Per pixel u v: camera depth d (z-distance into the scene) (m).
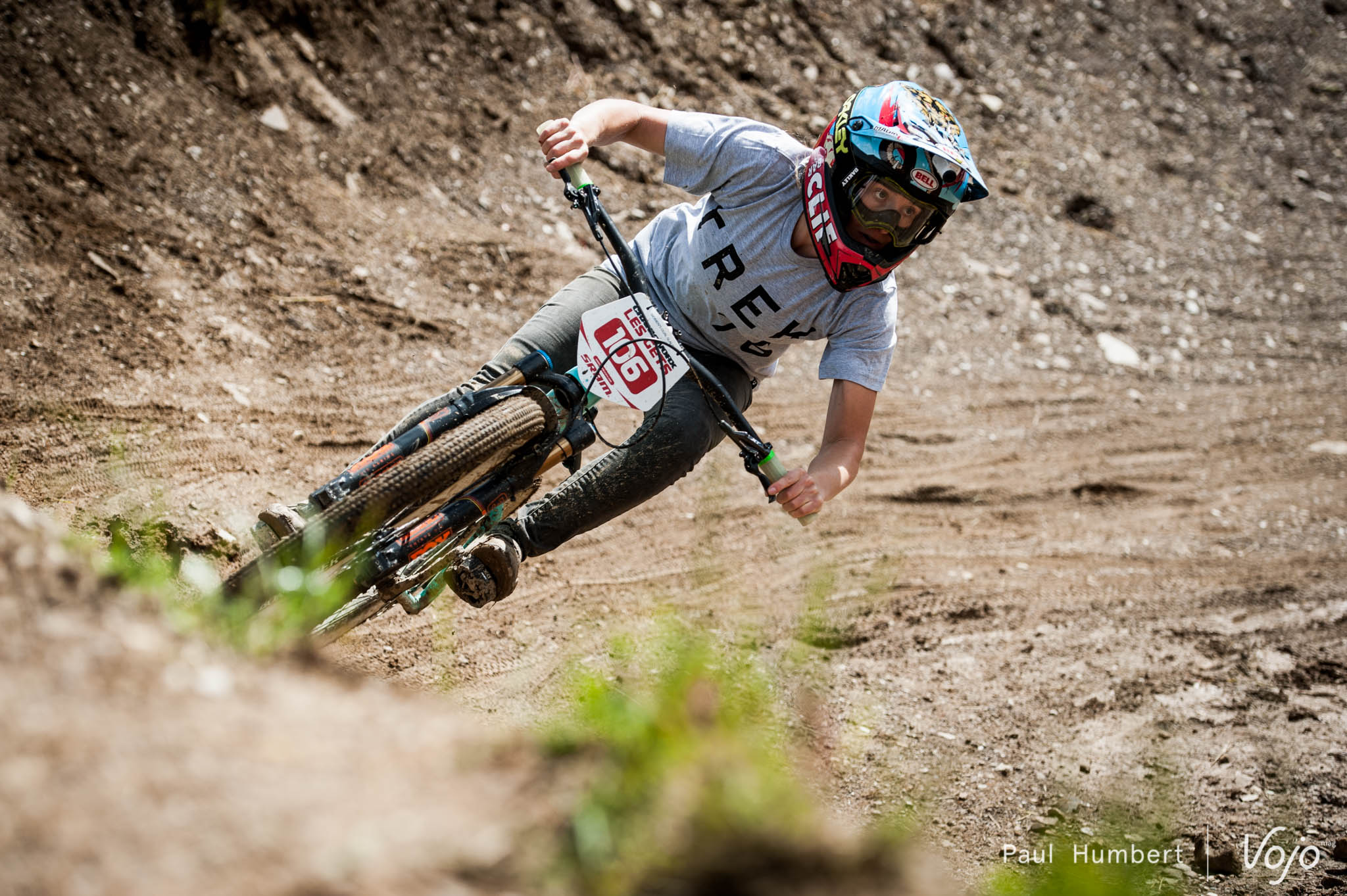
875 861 3.27
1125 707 9.70
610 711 3.90
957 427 16.41
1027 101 25.83
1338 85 30.75
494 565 6.89
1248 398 19.23
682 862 3.14
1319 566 13.36
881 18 24.98
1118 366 19.66
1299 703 9.95
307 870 2.89
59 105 13.30
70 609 3.81
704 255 7.43
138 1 14.89
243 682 3.78
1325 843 7.97
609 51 20.53
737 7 22.97
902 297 19.78
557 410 6.91
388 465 6.31
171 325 11.93
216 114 14.95
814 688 9.25
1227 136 28.11
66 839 2.81
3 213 11.84
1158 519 14.37
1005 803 8.13
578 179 7.21
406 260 14.95
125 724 3.30
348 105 16.78
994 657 10.38
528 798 3.35
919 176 6.72
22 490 8.88
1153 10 30.33
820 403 15.80
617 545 11.38
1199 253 23.91
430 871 2.98
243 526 9.34
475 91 18.50
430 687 8.10
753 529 12.29
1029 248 22.30
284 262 13.81
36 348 10.74
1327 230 26.12
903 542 12.73
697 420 7.35
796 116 21.80
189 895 2.74
